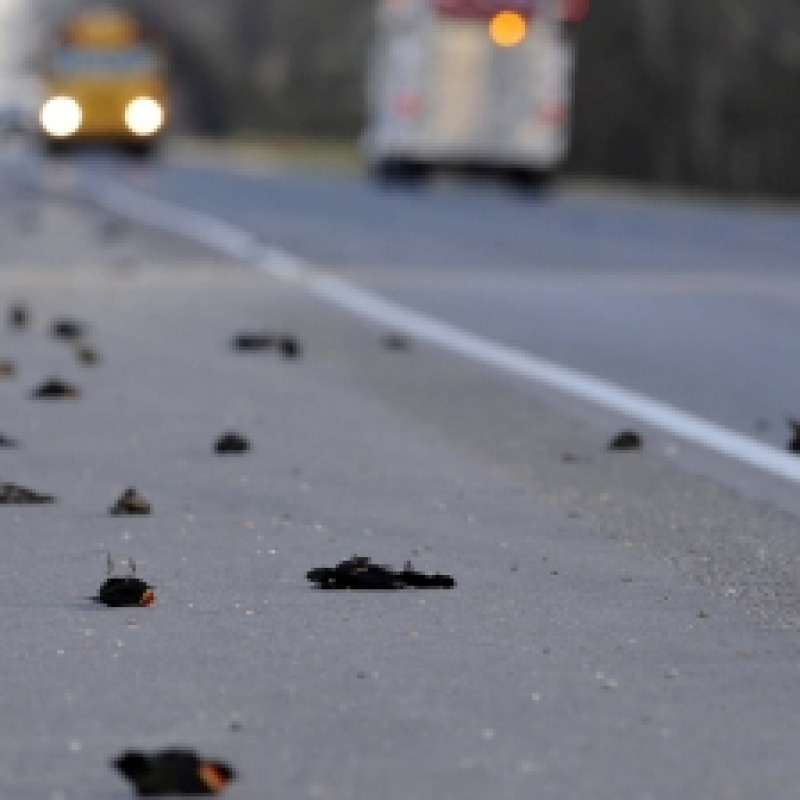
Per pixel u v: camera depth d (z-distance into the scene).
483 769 11.44
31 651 14.09
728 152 187.38
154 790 10.80
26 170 111.62
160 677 13.42
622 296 45.50
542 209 86.44
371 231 66.62
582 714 12.60
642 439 24.77
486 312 41.00
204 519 19.34
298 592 16.11
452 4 107.38
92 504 20.11
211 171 118.12
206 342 34.53
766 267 55.78
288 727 12.26
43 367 30.97
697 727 12.34
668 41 187.62
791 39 188.75
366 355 33.28
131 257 52.62
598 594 16.16
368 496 20.72
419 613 15.38
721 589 16.42
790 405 28.58
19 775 11.23
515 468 22.64
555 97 108.12
